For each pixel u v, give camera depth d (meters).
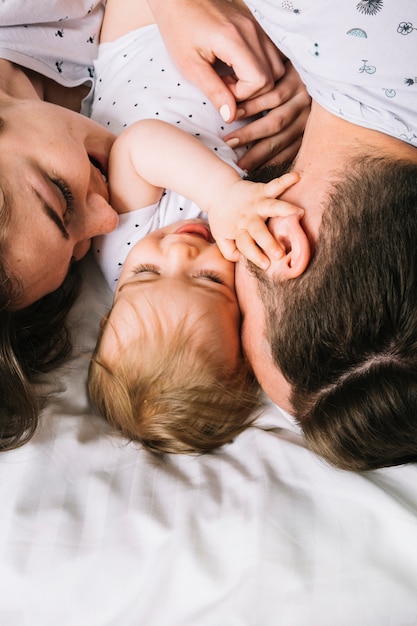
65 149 0.92
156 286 0.94
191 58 1.04
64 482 0.84
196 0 1.05
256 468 0.86
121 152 1.02
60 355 1.01
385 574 0.77
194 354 0.92
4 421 0.88
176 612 0.78
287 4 0.81
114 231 1.06
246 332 0.89
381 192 0.71
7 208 0.85
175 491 0.84
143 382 0.93
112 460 0.88
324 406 0.76
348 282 0.69
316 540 0.79
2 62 1.04
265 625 0.77
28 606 0.78
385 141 0.77
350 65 0.76
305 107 1.11
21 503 0.81
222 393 0.94
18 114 0.92
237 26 1.02
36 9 1.06
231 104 1.02
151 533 0.80
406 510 0.79
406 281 0.67
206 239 1.01
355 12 0.75
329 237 0.72
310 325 0.72
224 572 0.78
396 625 0.76
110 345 0.96
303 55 0.80
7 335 0.91
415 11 0.73
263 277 0.80
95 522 0.81
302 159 0.86
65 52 1.13
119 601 0.78
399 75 0.74
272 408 0.96
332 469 0.83
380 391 0.71
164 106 1.06
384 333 0.68
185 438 0.93
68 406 0.96
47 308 1.02
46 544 0.79
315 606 0.77
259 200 0.83
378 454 0.77
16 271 0.87
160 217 1.06
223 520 0.81
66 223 0.94
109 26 1.17
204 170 0.94
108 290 1.11
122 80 1.12
